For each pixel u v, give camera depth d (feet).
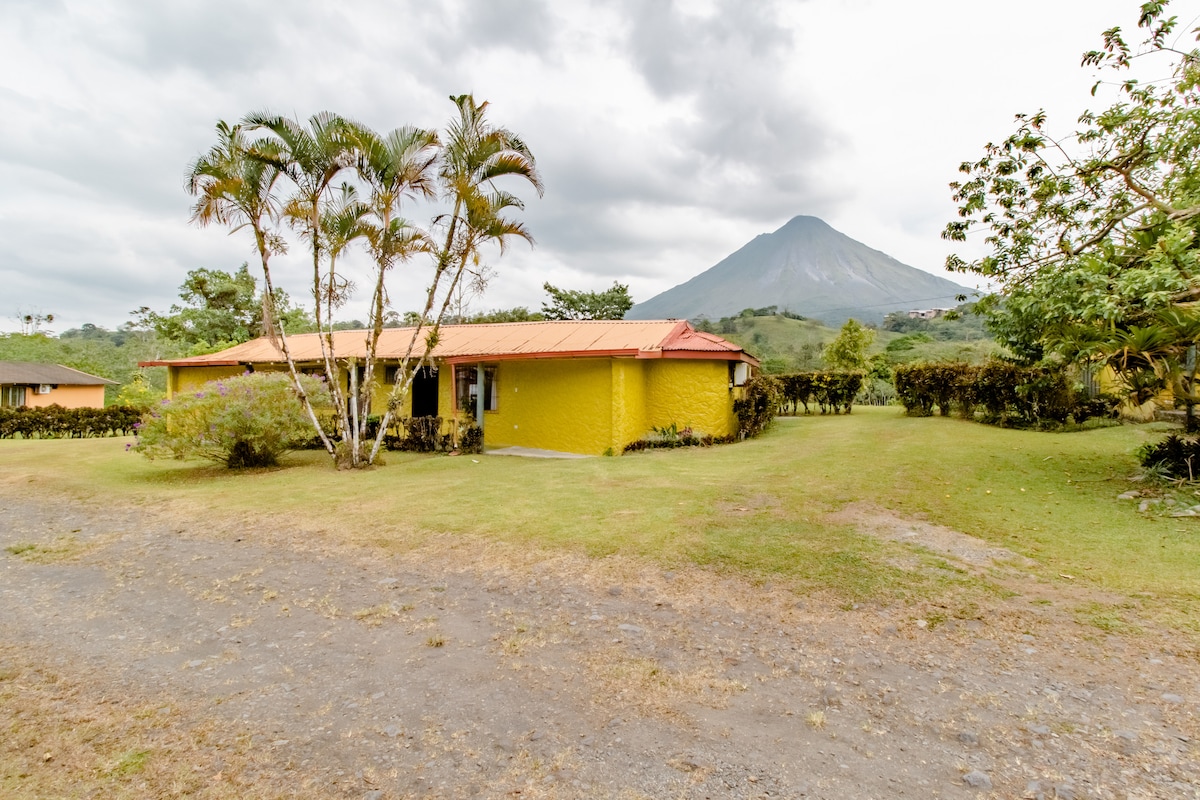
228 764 8.04
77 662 11.41
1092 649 10.61
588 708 9.34
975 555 15.64
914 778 7.44
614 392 40.04
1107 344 21.01
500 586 15.01
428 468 34.45
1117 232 27.04
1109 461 26.27
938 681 9.84
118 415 67.26
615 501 23.09
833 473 26.30
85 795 7.35
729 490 24.00
